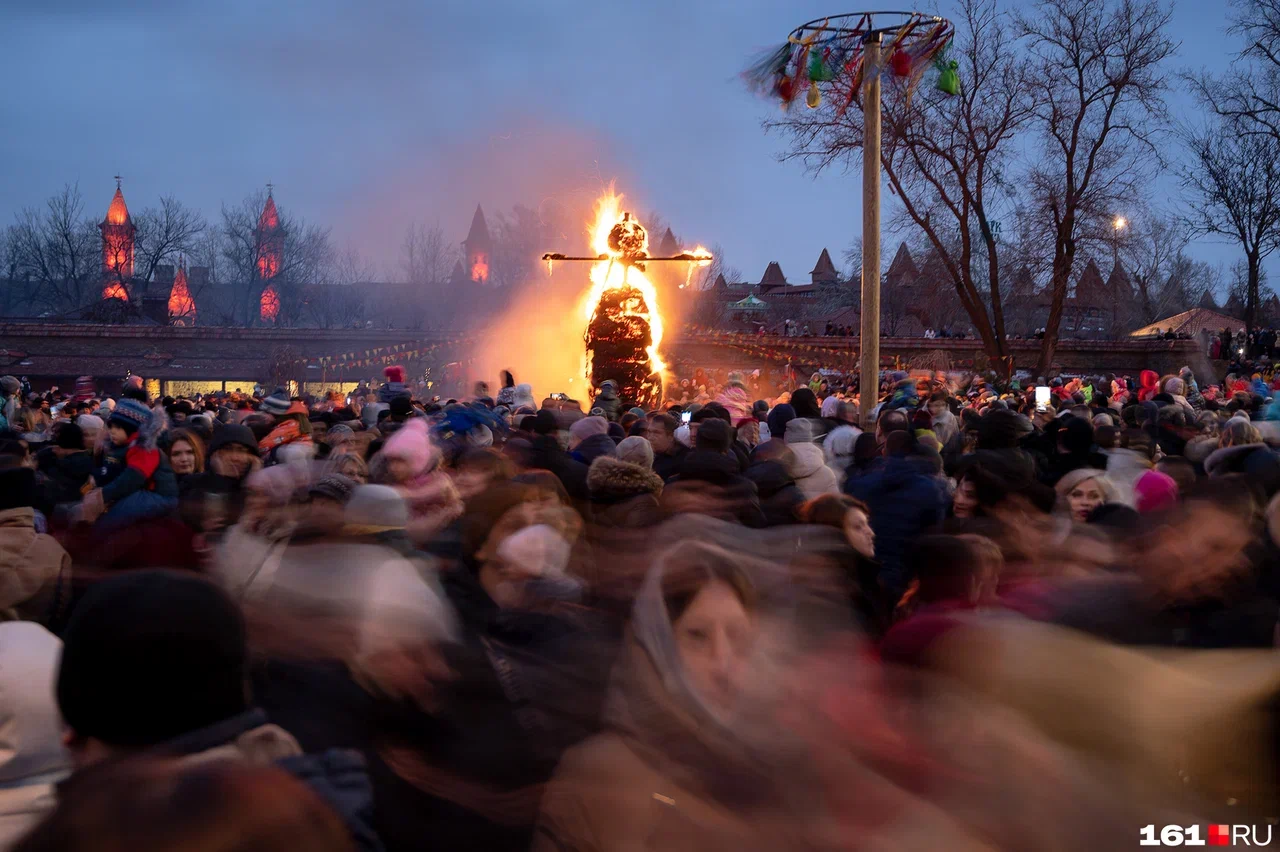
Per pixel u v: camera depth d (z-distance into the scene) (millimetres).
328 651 2967
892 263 60031
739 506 4855
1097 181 32844
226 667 1794
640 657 2365
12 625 2678
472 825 2680
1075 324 71062
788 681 2500
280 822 1224
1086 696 2531
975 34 30969
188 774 1245
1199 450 8016
